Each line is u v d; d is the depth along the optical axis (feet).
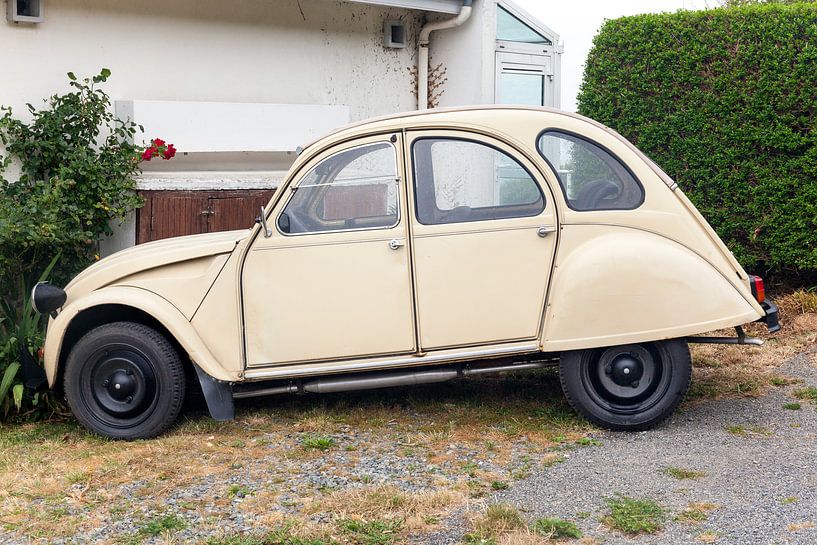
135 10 29.91
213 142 30.42
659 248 19.56
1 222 23.93
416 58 37.37
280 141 31.89
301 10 33.73
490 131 19.95
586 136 20.06
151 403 20.57
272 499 16.74
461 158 20.04
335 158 20.11
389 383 20.36
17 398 21.72
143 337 20.40
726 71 28.73
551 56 39.47
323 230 20.01
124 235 29.09
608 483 17.02
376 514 15.78
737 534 14.65
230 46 32.17
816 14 27.58
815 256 28.02
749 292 19.80
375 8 35.81
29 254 26.12
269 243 20.02
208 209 30.12
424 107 37.37
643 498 16.26
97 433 20.80
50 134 27.25
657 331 19.38
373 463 18.48
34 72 27.99
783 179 28.12
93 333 20.58
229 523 15.71
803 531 14.60
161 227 29.45
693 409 21.58
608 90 31.17
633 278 19.38
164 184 29.37
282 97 33.60
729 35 28.53
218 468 18.47
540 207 19.88
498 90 38.06
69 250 27.12
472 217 19.92
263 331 20.04
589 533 14.93
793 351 25.76
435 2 34.53
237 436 20.49
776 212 28.35
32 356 22.09
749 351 26.02
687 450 18.75
